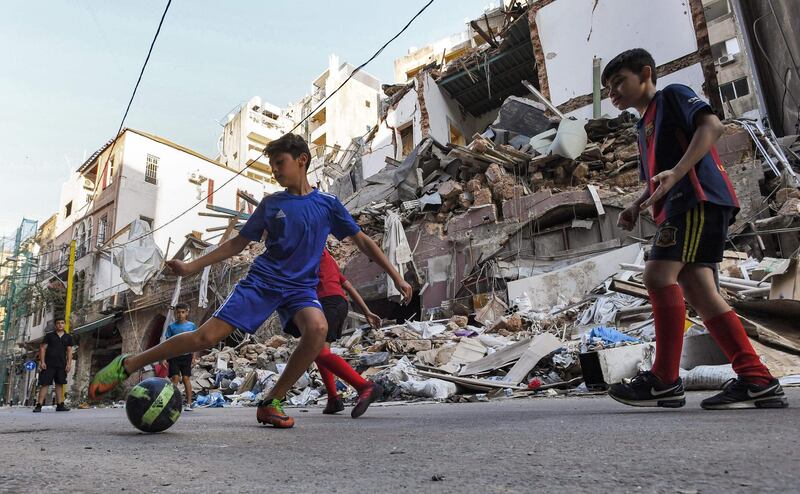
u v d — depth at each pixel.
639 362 5.36
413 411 3.69
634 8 15.03
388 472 1.06
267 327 15.76
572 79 15.84
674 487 0.78
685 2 14.23
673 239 2.11
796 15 9.55
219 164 32.88
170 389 2.25
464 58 20.83
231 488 0.94
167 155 30.55
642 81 2.30
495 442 1.47
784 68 10.98
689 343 4.96
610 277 10.05
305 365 2.38
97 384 2.15
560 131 13.16
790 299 4.87
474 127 23.77
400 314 16.52
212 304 18.97
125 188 28.20
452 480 0.94
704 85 13.53
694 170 2.07
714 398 2.15
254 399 9.25
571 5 16.28
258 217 2.41
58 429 2.69
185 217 30.45
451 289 13.36
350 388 7.86
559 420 2.05
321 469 1.13
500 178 13.52
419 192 15.58
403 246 13.66
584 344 6.80
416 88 21.56
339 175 25.34
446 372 7.49
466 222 13.67
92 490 0.94
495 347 8.58
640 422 1.79
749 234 9.71
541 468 1.01
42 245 35.88
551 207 12.30
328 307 3.68
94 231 28.94
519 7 18.97
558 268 11.66
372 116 47.78
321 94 48.81
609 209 11.81
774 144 10.59
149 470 1.17
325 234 2.49
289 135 2.50
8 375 29.92
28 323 31.55
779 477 0.81
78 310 25.84
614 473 0.92
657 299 2.21
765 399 2.07
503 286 12.10
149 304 21.56
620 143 12.99
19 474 1.14
